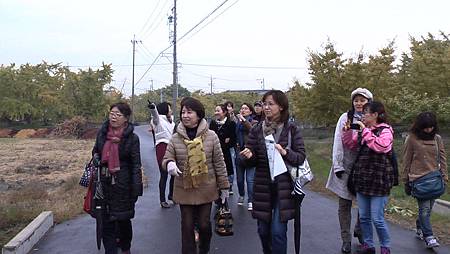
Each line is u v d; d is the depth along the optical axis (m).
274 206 4.62
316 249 6.08
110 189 5.31
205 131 5.31
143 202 9.41
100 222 5.35
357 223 6.23
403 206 9.28
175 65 38.56
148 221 7.67
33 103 52.81
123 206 5.34
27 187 11.90
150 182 12.55
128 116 5.45
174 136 5.30
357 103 5.67
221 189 5.37
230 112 8.68
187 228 5.23
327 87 20.62
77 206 8.73
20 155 23.80
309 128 31.12
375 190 5.31
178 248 6.16
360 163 5.43
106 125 5.48
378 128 5.43
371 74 20.27
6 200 9.70
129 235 5.73
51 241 6.54
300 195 4.59
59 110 52.16
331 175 5.94
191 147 5.15
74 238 6.68
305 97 21.52
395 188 12.38
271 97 4.66
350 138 5.56
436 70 19.69
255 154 4.71
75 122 46.44
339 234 6.88
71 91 52.78
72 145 32.66
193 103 5.30
